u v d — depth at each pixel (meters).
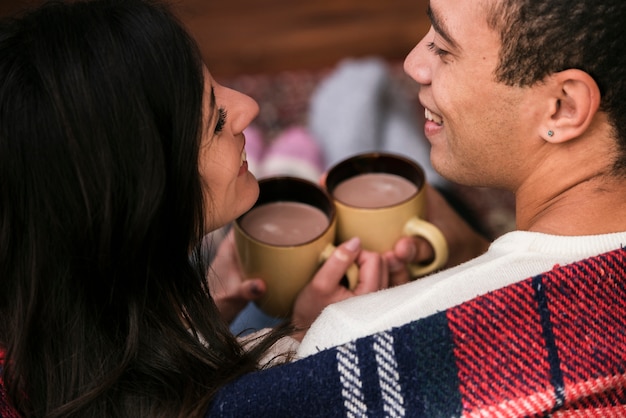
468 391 0.74
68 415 0.81
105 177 0.76
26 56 0.75
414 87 2.24
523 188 0.90
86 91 0.74
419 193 1.10
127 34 0.77
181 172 0.81
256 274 1.08
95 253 0.79
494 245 0.84
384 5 2.51
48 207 0.77
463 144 0.90
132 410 0.81
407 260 1.12
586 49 0.78
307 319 1.08
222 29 2.49
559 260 0.80
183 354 0.85
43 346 0.82
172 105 0.79
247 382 0.78
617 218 0.84
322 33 2.45
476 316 0.75
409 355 0.75
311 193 1.09
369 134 1.87
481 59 0.83
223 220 0.94
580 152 0.84
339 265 1.04
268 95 2.27
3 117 0.74
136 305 0.83
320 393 0.76
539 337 0.75
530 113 0.84
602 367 0.74
